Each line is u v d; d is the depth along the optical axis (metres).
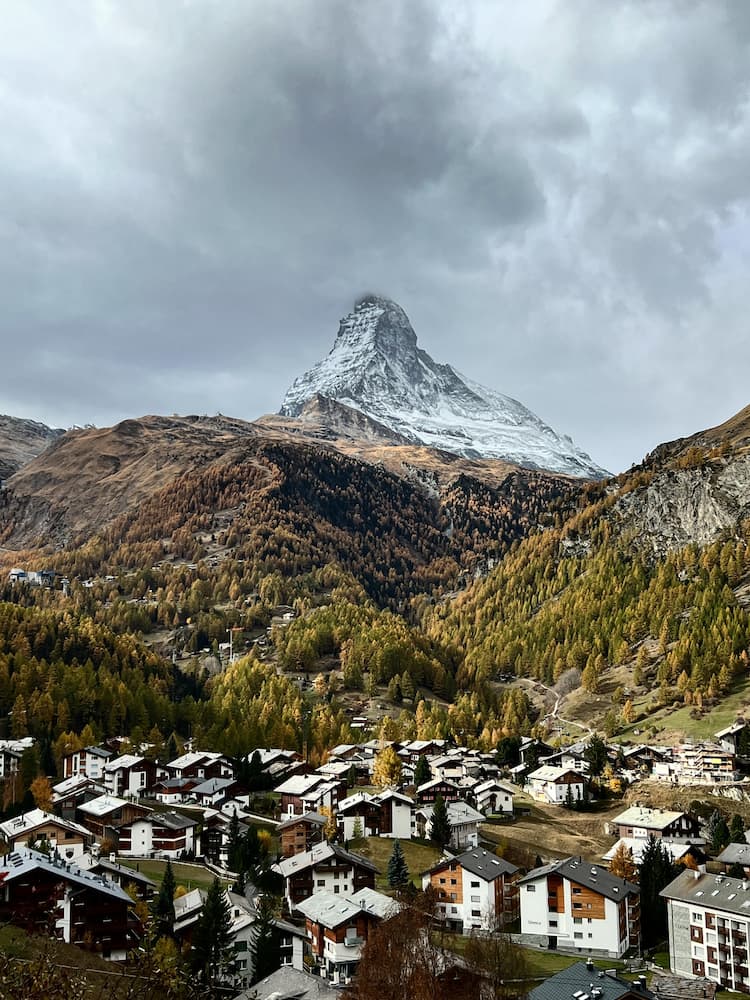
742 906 112.50
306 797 185.88
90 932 97.94
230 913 110.81
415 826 174.38
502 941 104.62
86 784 176.88
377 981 87.69
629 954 120.12
